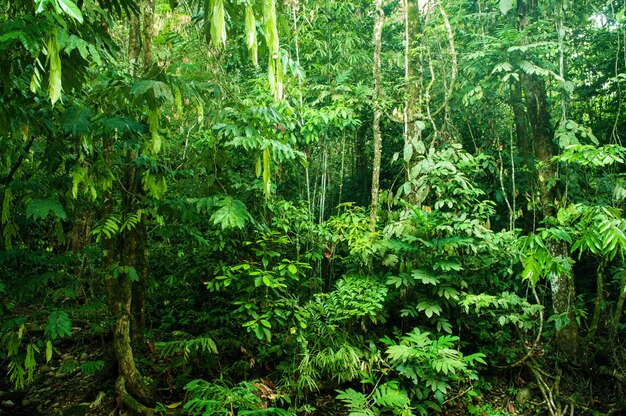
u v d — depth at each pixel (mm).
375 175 4453
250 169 4551
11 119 2152
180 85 2320
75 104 2518
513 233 4137
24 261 2678
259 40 2264
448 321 4340
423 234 4117
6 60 1842
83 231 4805
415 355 3445
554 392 3965
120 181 3135
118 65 3416
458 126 5656
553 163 4367
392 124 6082
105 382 3398
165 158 3914
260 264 4023
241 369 3723
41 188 2598
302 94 4672
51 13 1498
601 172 4941
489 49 4359
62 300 3307
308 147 4762
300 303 4266
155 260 4723
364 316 4023
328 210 6012
